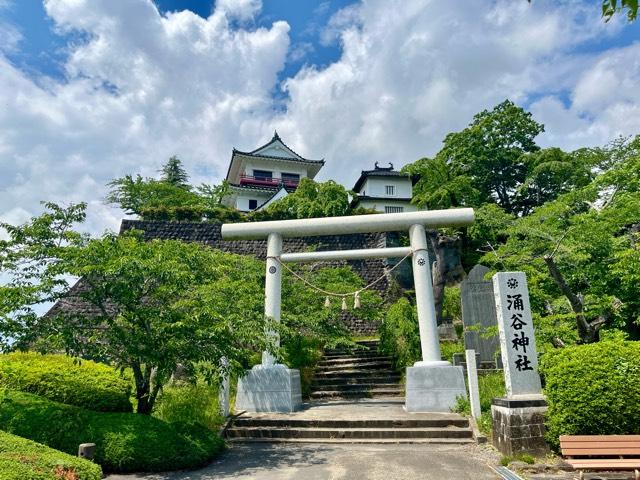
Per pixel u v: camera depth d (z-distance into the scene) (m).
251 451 8.24
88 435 6.93
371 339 19.12
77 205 8.41
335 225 12.28
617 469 6.07
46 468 4.36
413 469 6.78
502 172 30.42
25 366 8.53
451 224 11.99
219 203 34.88
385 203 33.56
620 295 11.02
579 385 6.67
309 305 14.90
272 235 12.54
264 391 10.93
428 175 27.44
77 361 8.39
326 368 14.98
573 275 11.71
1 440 4.96
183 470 6.97
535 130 30.42
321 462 7.35
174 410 9.42
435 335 11.19
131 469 6.86
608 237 11.46
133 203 29.92
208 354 7.93
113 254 7.98
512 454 6.83
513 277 8.12
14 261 7.86
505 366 7.72
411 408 10.34
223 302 9.70
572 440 6.16
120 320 8.13
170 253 9.09
